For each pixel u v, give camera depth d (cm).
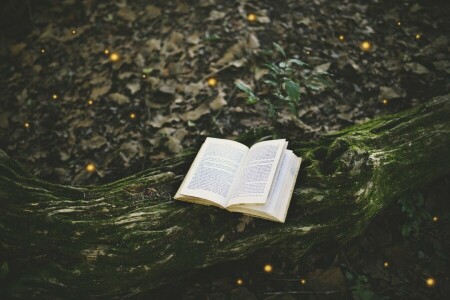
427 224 206
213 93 278
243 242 172
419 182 204
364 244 201
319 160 188
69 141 265
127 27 332
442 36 292
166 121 265
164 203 180
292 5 329
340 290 187
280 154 178
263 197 160
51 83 302
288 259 197
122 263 165
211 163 185
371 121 216
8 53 324
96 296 169
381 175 179
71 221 166
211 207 175
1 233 163
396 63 285
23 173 181
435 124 198
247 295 186
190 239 171
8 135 272
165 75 294
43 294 165
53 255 167
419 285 188
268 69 286
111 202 177
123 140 261
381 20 316
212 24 320
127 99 283
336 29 312
